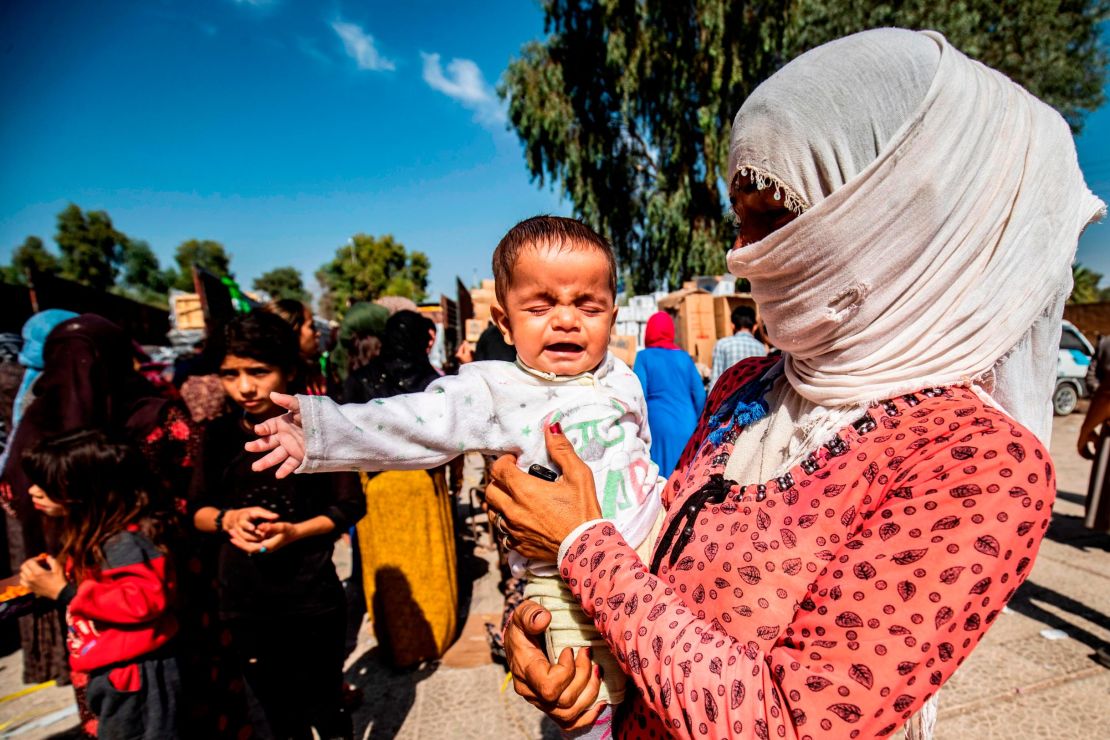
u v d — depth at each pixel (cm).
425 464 113
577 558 91
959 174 77
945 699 269
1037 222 81
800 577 81
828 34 1276
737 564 86
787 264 87
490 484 111
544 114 1523
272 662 215
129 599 179
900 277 81
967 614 65
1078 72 1204
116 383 264
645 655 78
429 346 344
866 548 72
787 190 86
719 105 1402
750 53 1369
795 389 97
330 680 220
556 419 118
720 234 1498
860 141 82
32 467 176
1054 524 499
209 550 214
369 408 109
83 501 177
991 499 68
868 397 85
